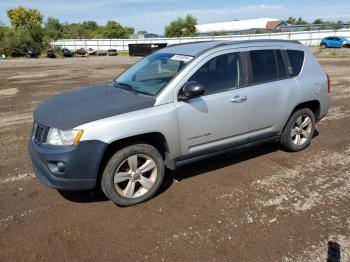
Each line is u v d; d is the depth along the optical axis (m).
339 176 4.17
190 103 3.63
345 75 14.22
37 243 2.95
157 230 3.11
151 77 3.97
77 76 16.80
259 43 4.36
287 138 4.78
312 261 2.67
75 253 2.81
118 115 3.25
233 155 4.91
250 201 3.59
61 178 3.18
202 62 3.78
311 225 3.14
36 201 3.67
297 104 4.63
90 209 3.50
